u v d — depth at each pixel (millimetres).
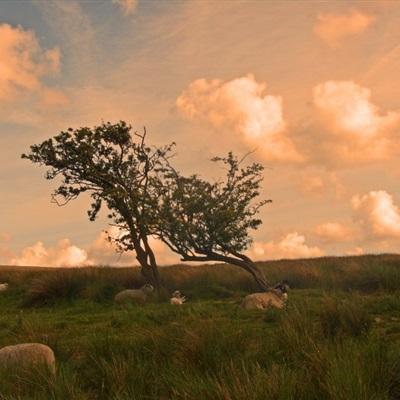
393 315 12953
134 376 7141
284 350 8047
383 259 27484
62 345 10820
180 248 22891
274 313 13312
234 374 6367
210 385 6184
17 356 8680
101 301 21562
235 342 8430
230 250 22391
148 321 14328
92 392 7246
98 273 24891
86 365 8539
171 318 14633
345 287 21516
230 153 22453
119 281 24484
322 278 23172
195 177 22641
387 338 9547
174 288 23906
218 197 22438
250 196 22297
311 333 8648
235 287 23500
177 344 8539
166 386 6891
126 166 23922
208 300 20906
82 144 23422
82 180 24734
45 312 20188
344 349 7055
